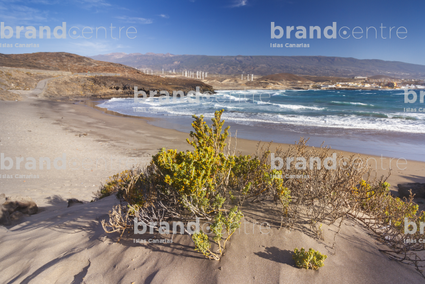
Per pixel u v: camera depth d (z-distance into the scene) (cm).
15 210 414
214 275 187
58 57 11281
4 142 1140
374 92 8188
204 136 315
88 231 288
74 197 606
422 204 471
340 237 228
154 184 291
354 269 192
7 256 254
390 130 1630
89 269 212
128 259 215
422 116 2361
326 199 259
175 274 192
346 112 2842
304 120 2203
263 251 207
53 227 314
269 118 2370
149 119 2314
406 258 200
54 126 1738
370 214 275
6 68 5656
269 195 288
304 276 185
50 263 227
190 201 241
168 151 296
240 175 324
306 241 218
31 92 4650
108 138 1434
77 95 5441
